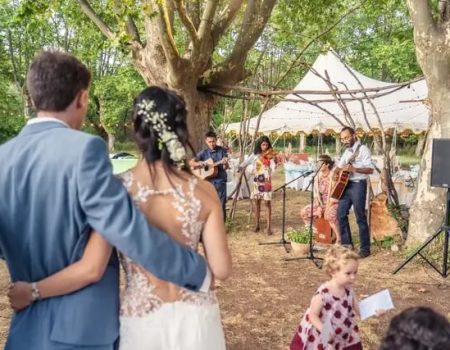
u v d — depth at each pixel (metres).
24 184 1.78
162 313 1.92
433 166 6.59
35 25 10.30
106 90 32.69
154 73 10.84
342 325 3.43
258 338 4.84
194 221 1.95
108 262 1.89
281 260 7.66
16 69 32.66
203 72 11.00
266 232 9.71
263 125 16.25
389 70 30.44
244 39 11.48
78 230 1.78
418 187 7.88
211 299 2.00
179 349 1.91
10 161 1.81
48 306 1.82
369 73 31.80
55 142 1.79
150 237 1.73
